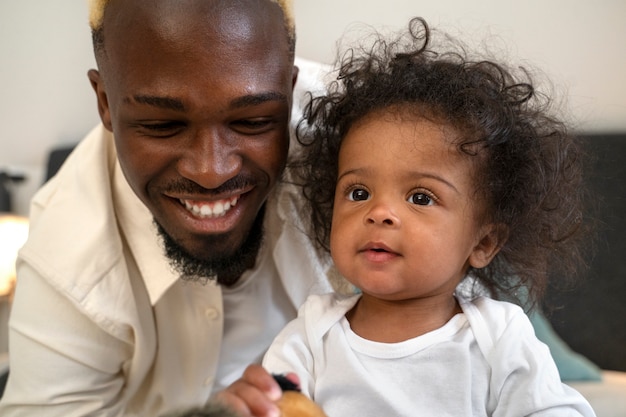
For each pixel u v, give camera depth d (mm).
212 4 895
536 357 854
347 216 877
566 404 831
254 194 1014
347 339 903
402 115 901
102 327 1131
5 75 2627
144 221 1162
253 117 937
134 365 1207
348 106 981
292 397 691
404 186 865
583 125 2059
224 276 1153
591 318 1910
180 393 1297
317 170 1081
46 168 2568
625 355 1874
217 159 926
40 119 2641
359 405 863
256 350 1296
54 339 1127
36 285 1151
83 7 2545
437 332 878
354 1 2234
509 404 840
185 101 893
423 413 845
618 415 1510
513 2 2115
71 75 2596
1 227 2404
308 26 2277
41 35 2584
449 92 919
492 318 885
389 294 854
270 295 1282
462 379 852
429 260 841
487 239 945
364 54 1179
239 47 901
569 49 2098
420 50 1043
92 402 1170
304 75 1282
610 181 1916
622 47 2064
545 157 1004
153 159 952
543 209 1007
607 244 1891
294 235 1226
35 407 1134
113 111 979
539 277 1033
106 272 1130
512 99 993
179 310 1238
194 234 1006
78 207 1165
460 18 2154
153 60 890
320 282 1267
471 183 893
